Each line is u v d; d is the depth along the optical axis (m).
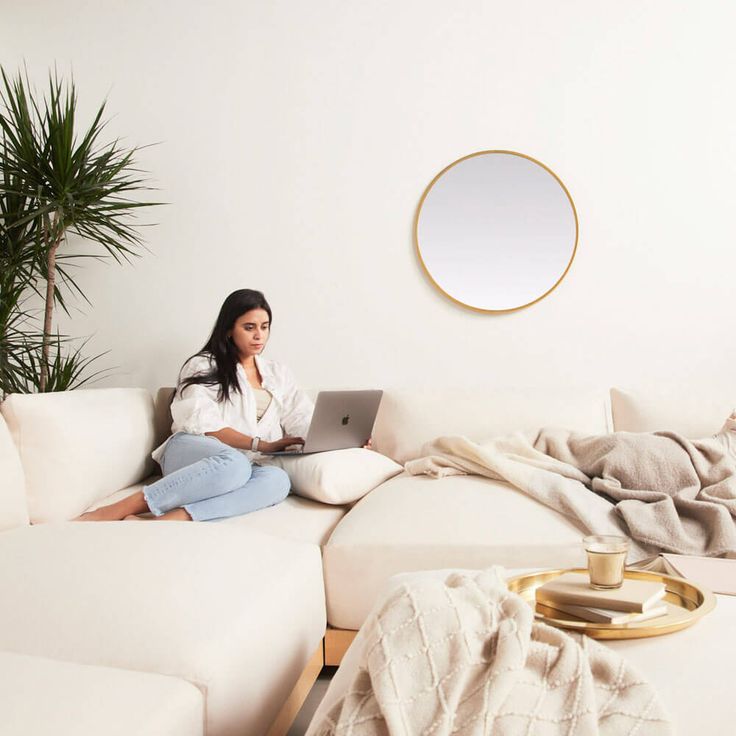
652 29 3.12
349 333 3.28
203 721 0.99
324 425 2.44
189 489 2.15
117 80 3.44
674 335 3.11
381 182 3.27
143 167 3.41
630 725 0.87
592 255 3.16
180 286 3.38
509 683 0.89
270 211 3.33
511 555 1.87
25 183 3.09
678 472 2.17
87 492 2.13
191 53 3.39
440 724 0.85
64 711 0.83
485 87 3.21
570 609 1.17
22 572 1.29
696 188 3.10
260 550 1.51
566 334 3.17
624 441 2.29
